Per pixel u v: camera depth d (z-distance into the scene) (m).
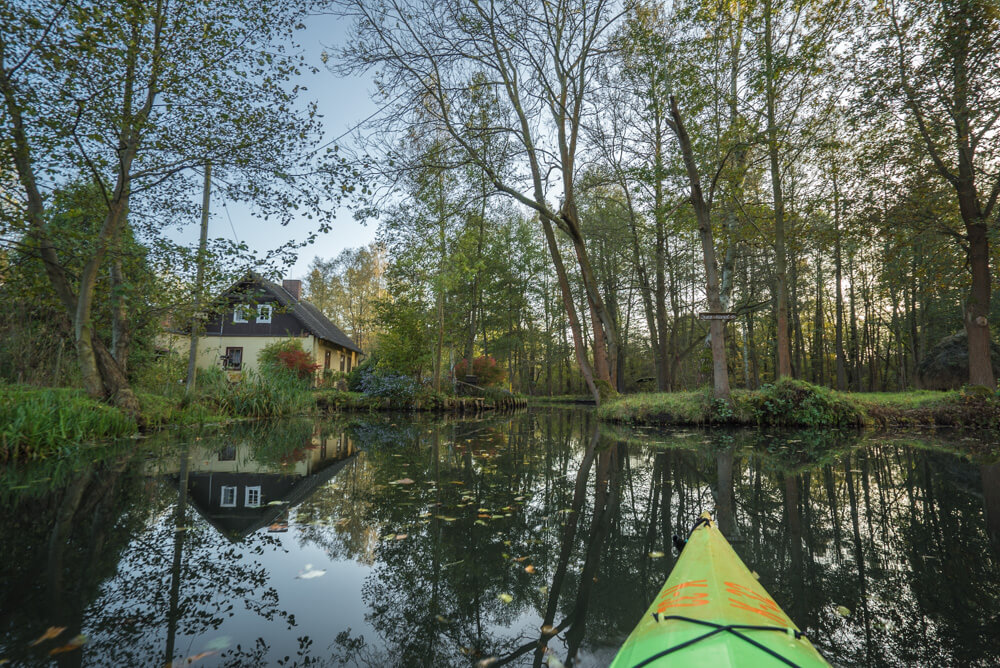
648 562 2.96
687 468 6.16
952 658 1.87
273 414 13.98
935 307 24.91
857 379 26.80
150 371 12.33
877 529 3.59
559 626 2.16
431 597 2.46
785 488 4.96
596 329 15.34
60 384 10.76
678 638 1.22
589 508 4.23
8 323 10.51
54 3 6.57
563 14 12.39
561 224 14.02
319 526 3.63
